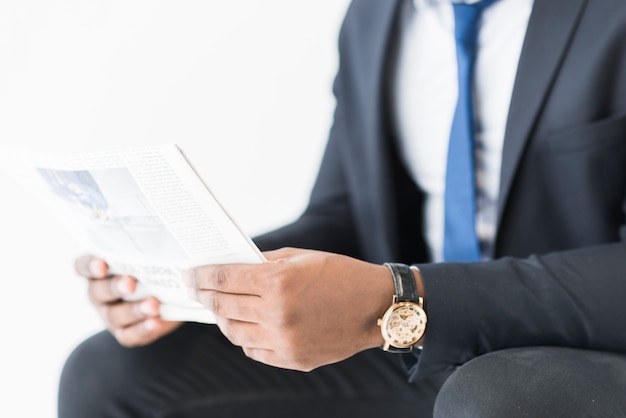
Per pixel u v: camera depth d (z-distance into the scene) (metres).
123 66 2.63
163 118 2.66
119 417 1.23
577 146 1.07
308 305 0.87
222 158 2.69
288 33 2.64
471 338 0.92
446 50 1.29
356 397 1.28
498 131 1.20
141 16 2.61
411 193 1.37
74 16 2.59
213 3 2.62
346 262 0.90
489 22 1.20
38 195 1.08
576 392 0.79
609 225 1.10
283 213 2.70
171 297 1.06
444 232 1.23
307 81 2.66
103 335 1.29
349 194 1.43
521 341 0.92
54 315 2.54
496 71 1.20
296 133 2.68
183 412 1.25
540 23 1.10
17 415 2.22
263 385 1.29
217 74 2.65
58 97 2.62
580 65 1.07
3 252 2.56
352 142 1.37
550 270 0.94
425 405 1.25
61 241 2.57
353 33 1.36
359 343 0.91
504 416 0.78
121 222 0.96
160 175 0.83
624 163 1.08
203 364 1.27
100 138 2.65
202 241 0.90
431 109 1.31
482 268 0.95
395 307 0.89
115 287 1.12
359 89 1.35
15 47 2.59
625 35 1.05
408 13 1.32
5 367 2.38
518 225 1.13
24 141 2.62
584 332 0.91
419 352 0.96
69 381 1.24
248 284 0.88
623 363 0.87
